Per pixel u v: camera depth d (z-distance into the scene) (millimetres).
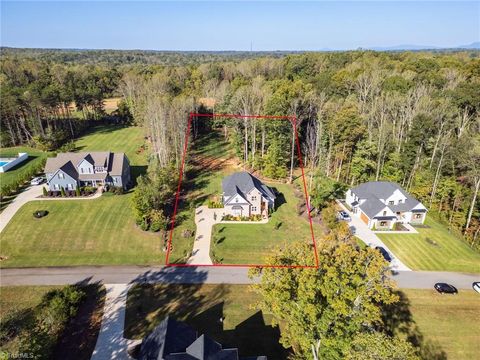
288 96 75312
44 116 93500
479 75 101375
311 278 23047
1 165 71500
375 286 23422
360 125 65375
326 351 24609
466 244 46906
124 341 29578
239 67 146750
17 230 46844
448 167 58125
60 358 27828
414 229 50625
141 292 35906
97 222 49531
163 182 55906
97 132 97938
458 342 30719
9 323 28938
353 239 41594
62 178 57594
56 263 40406
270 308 26953
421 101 71000
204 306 34000
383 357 20891
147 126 85750
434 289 37500
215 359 23578
